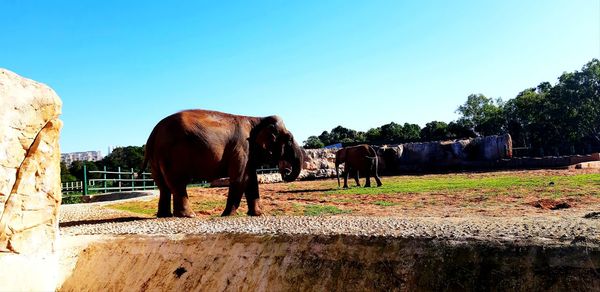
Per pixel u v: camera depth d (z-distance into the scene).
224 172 12.17
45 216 7.05
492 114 70.38
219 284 6.83
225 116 12.27
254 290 6.54
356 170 25.94
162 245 7.70
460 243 5.76
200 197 19.00
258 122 12.98
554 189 17.06
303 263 6.47
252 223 8.69
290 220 9.05
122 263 7.66
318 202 16.66
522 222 7.10
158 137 11.41
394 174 40.03
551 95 59.25
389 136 72.94
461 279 5.37
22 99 6.45
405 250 5.99
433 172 39.03
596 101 56.47
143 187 30.28
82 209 14.95
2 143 6.19
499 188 18.89
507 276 5.15
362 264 6.08
